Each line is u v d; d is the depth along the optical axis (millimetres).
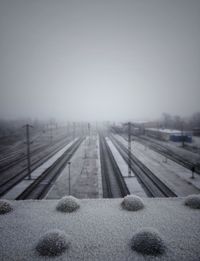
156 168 29969
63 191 21391
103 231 10703
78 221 11875
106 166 31750
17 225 11492
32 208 13867
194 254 8766
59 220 12031
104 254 8812
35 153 44500
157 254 8727
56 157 39438
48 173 28266
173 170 28797
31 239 10055
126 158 37312
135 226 11195
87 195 20328
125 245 9469
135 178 25578
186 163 32875
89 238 10062
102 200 15094
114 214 12750
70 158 38219
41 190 21625
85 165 32594
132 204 13344
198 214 12602
